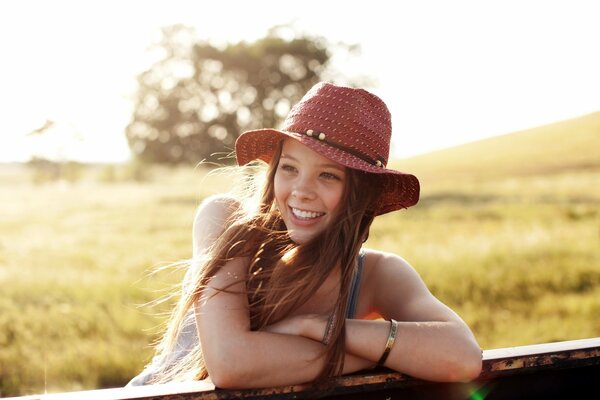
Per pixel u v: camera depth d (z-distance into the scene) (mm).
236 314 1524
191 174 45250
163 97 51500
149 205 24781
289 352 1415
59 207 24719
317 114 1626
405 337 1474
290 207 1673
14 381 4715
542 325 6402
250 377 1384
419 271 8883
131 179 49812
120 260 10703
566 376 1561
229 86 51719
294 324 1494
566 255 10312
